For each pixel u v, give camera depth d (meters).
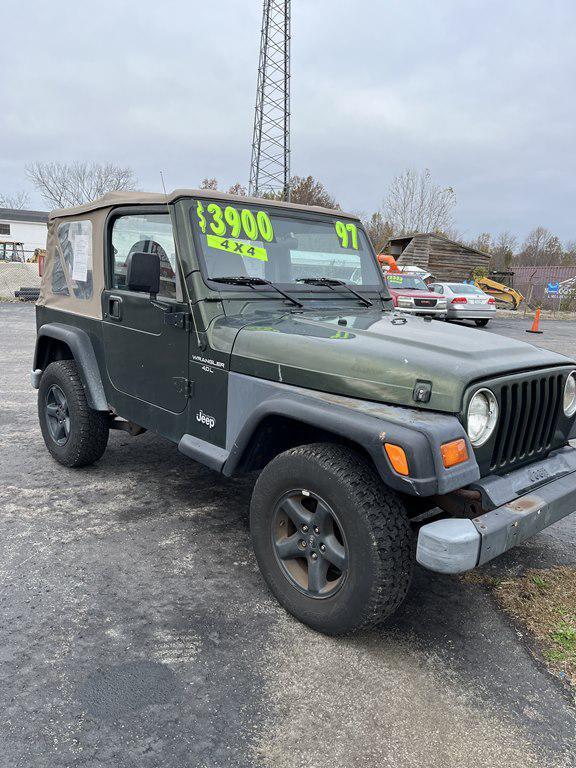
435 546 2.12
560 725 2.12
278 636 2.54
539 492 2.50
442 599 2.91
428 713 2.15
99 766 1.86
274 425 2.69
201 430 3.06
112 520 3.60
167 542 3.35
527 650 2.54
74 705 2.11
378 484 2.31
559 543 3.56
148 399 3.45
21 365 8.48
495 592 2.98
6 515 3.62
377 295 3.77
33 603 2.71
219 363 2.89
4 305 17.59
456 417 2.21
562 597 2.96
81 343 3.96
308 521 2.52
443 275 31.62
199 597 2.82
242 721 2.07
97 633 2.52
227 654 2.42
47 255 4.65
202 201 3.10
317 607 2.50
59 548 3.23
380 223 42.81
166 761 1.89
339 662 2.40
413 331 2.85
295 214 3.51
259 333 2.77
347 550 2.33
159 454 4.83
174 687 2.22
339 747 1.98
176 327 3.12
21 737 1.96
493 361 2.45
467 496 2.33
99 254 3.80
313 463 2.40
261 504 2.70
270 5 31.22
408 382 2.28
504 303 27.81
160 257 3.23
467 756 1.97
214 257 3.06
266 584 2.92
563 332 18.00
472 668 2.41
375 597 2.27
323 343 2.59
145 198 3.30
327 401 2.39
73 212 4.12
